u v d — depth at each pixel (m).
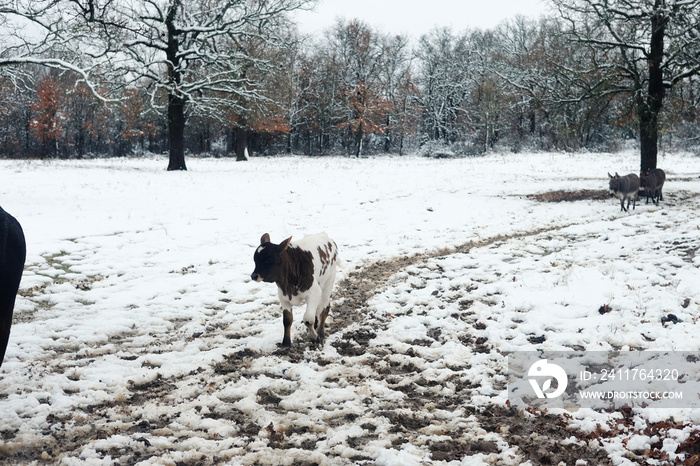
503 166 39.06
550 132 59.03
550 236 14.72
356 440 5.35
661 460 4.87
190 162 43.91
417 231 15.66
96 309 9.13
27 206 17.12
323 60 69.50
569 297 9.38
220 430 5.44
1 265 4.95
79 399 5.99
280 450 5.11
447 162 45.53
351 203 20.22
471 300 9.73
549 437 5.38
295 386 6.54
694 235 13.55
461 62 74.38
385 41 71.06
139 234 14.47
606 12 21.81
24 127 68.75
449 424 5.65
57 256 12.20
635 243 13.08
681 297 8.98
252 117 36.00
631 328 7.95
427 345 7.91
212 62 32.66
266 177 28.17
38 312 8.90
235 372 6.89
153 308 9.27
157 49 32.50
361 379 6.77
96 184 22.89
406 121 71.50
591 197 21.94
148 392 6.34
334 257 8.19
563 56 27.62
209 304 9.63
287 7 31.77
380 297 9.95
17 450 5.00
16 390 6.19
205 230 15.16
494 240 14.61
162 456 4.95
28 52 20.78
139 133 47.44
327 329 8.52
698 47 20.73
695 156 45.34
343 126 65.81
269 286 10.67
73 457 4.85
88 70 22.22
